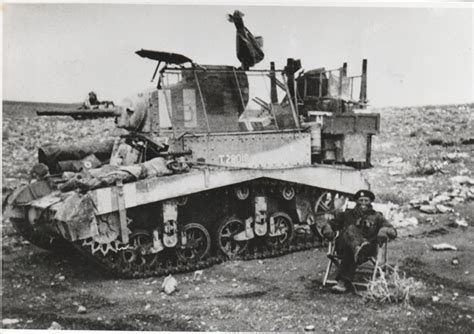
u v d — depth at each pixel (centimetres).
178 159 858
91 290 785
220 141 902
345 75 1070
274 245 950
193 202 912
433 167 1455
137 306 723
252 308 711
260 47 980
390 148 1630
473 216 1123
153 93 918
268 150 937
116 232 807
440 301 723
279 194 967
